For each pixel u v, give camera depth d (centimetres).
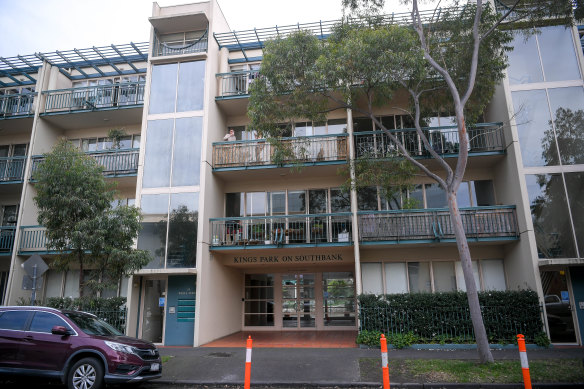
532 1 1121
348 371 904
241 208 1616
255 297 1698
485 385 775
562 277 1238
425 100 1298
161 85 1534
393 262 1476
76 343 756
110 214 1041
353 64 1079
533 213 1230
